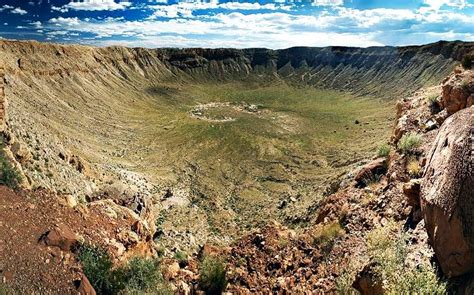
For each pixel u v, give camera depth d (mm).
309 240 15586
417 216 11781
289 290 13234
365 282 9719
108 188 30938
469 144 8367
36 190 17125
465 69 18922
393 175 15570
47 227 14258
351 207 15734
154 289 13281
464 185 7941
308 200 47406
